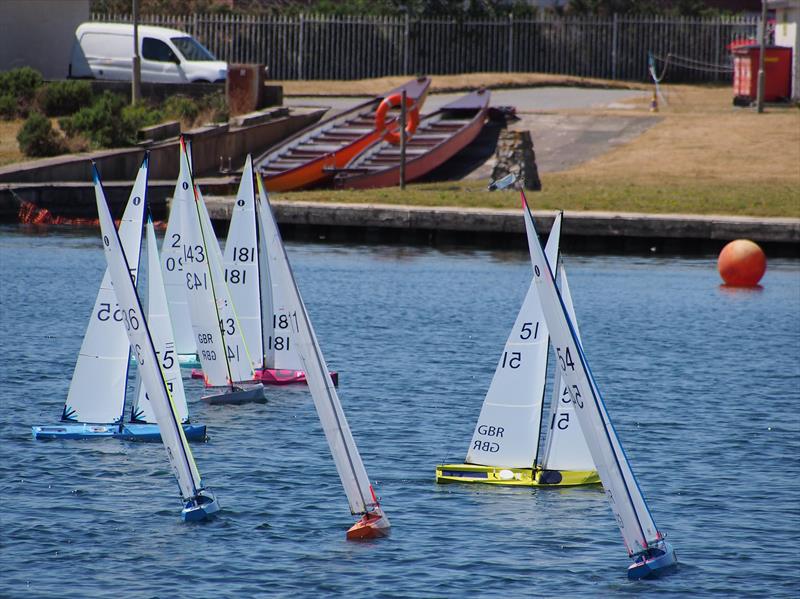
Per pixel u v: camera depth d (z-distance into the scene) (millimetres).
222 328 97125
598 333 125750
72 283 146875
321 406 63531
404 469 76562
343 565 60406
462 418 89500
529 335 73875
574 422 73875
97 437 81875
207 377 96188
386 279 158500
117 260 64500
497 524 66625
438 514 68062
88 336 82562
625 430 87062
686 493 72438
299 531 65125
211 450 80375
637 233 186250
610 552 62781
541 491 72688
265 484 73000
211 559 61062
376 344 116750
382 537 64375
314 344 62500
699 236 185375
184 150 96812
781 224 183375
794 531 66000
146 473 74750
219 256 97188
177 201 96750
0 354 107375
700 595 57500
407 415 90062
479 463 74875
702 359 113375
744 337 124875
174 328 106625
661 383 102875
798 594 57781
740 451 81812
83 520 66188
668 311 139875
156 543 63062
